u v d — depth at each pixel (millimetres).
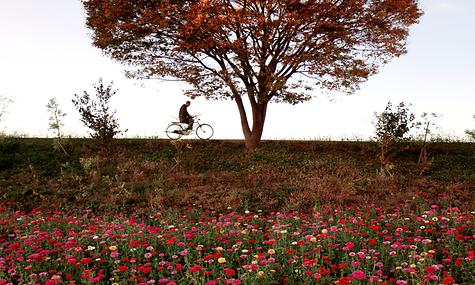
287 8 16844
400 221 9711
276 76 18281
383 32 18594
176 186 15117
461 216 9875
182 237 8320
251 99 20094
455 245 7719
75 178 15641
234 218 11102
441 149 20234
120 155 18453
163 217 11695
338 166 17359
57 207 13242
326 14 17609
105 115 19344
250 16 16938
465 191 13781
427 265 6145
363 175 16172
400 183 14977
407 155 19484
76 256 7293
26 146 19078
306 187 14609
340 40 18844
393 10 18047
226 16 16891
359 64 18844
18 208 13312
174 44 19172
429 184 14828
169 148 20094
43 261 7008
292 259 6430
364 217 10492
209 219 11281
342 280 4984
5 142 18516
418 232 8742
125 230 9102
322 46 18594
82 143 19875
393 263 6867
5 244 8148
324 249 7516
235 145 21109
